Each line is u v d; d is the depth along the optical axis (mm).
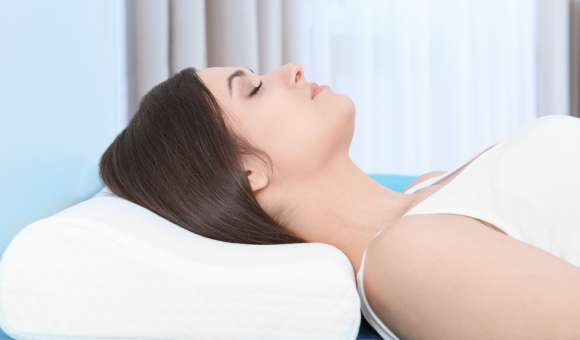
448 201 672
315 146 789
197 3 1685
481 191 680
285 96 810
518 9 2549
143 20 1585
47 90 765
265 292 493
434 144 2566
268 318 493
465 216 621
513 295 452
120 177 753
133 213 608
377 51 2475
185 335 501
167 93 815
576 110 2684
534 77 2578
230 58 1860
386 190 835
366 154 2451
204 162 732
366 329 656
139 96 1620
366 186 821
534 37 2555
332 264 506
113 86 1254
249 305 494
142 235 531
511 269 471
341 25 2416
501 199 663
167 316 499
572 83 2670
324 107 817
